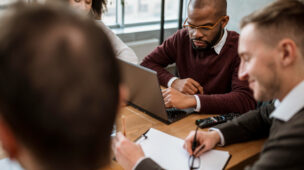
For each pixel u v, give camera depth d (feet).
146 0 13.61
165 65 6.02
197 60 5.37
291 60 2.15
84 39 0.95
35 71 0.89
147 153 3.16
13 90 0.90
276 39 2.15
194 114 4.24
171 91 4.35
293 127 2.14
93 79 0.97
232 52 5.02
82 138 1.01
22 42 0.88
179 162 3.01
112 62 1.05
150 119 4.07
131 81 4.04
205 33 4.66
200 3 4.43
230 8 12.24
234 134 3.38
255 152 3.24
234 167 3.01
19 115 0.93
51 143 0.99
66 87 0.92
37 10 0.94
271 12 2.20
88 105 0.98
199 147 3.13
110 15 12.72
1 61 0.89
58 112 0.93
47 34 0.90
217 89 5.30
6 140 1.07
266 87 2.33
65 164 1.06
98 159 1.15
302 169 2.02
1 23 0.92
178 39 5.66
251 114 3.60
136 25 13.47
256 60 2.27
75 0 5.11
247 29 2.32
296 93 2.26
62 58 0.91
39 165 1.09
